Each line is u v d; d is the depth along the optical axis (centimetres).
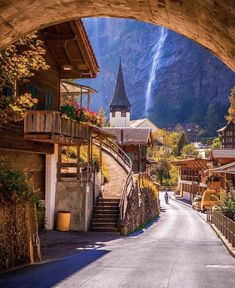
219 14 671
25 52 1552
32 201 1406
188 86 19238
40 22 972
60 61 2570
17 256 1290
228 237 2144
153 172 10156
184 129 18125
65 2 877
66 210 2558
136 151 6588
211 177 5381
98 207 2755
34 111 2122
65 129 2288
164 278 1109
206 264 1399
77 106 2634
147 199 4016
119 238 2359
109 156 4338
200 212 5375
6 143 1927
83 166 2612
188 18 795
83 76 2653
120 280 1073
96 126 2889
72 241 2094
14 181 1321
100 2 884
